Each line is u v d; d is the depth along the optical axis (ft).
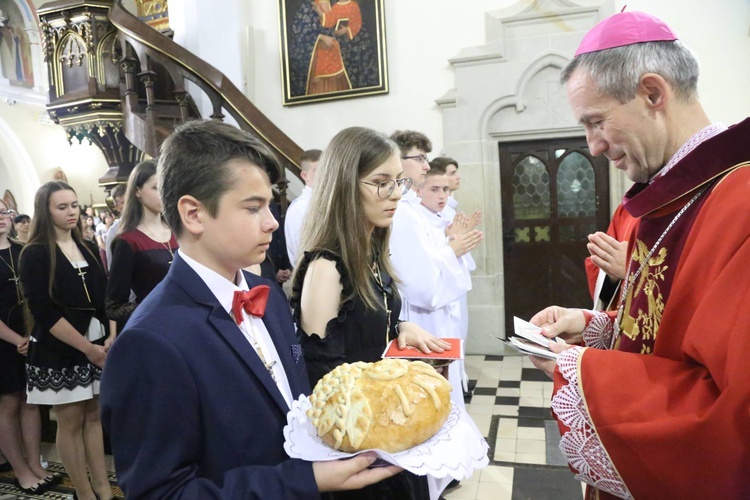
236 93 14.62
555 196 17.10
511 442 10.64
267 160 3.30
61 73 14.75
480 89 16.70
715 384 2.88
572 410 3.36
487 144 16.93
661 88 3.38
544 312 5.02
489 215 17.07
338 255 4.95
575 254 17.10
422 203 11.28
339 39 18.02
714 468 2.77
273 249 14.06
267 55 19.11
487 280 17.25
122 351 2.90
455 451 3.13
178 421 2.87
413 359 4.75
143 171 8.46
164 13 23.07
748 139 3.20
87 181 34.71
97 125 14.67
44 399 8.52
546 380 14.38
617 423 3.14
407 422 3.10
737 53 14.52
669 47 3.40
